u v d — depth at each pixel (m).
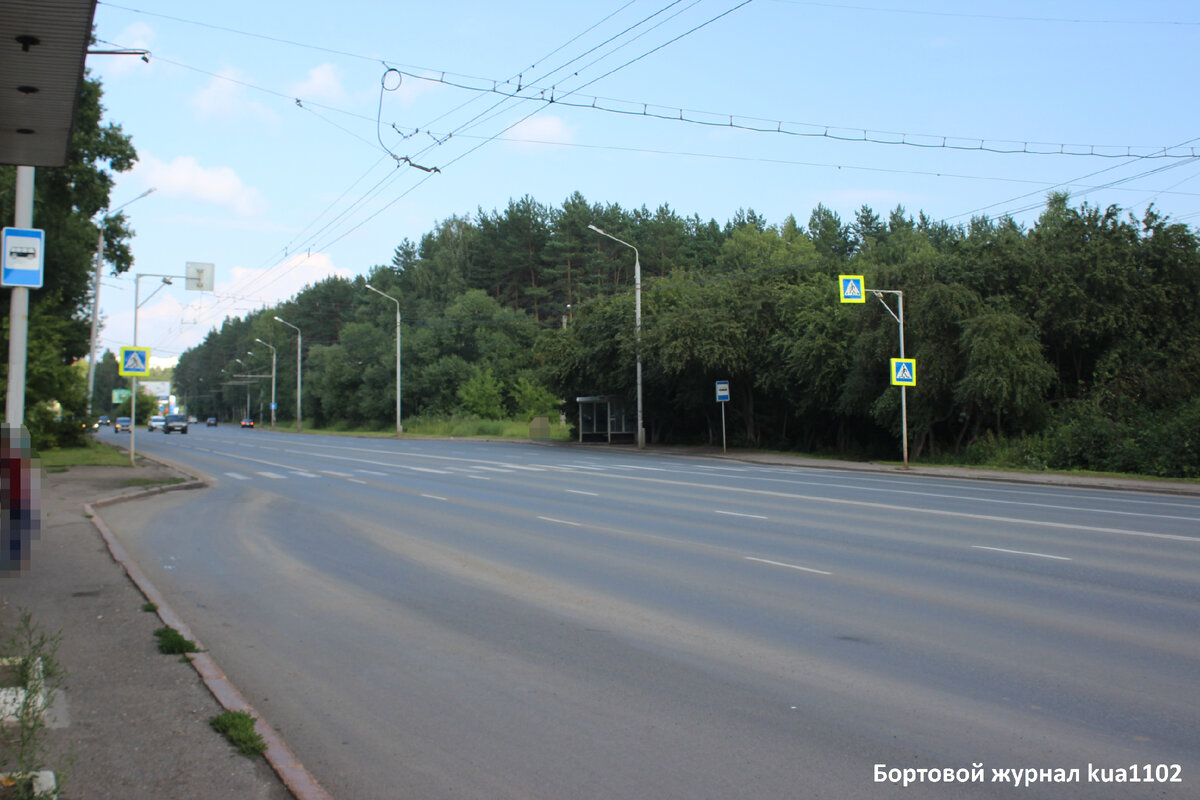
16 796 4.07
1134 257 33.00
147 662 6.64
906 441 31.22
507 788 4.64
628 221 87.81
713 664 6.85
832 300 39.06
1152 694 6.01
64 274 32.81
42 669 6.04
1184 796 4.49
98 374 162.38
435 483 24.66
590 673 6.66
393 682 6.51
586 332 51.16
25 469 8.84
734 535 13.96
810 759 4.97
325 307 125.44
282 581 10.47
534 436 60.66
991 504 19.03
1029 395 30.58
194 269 33.38
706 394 46.81
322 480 25.98
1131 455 28.20
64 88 8.34
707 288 44.44
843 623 8.10
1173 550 12.37
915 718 5.60
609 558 11.80
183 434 79.44
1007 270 33.97
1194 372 31.11
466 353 87.94
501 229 93.69
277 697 6.19
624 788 4.62
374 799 4.54
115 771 4.64
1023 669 6.61
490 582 10.23
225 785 4.50
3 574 8.89
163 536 14.41
